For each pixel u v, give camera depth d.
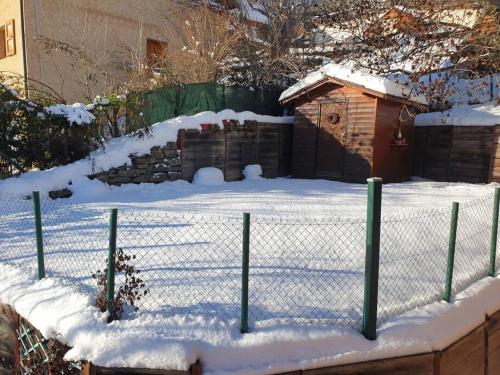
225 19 13.05
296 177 10.55
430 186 8.73
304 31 14.00
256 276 3.51
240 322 2.81
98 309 2.93
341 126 9.56
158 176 8.43
